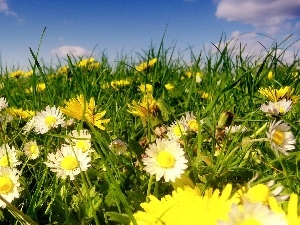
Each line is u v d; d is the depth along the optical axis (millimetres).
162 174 138
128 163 186
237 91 348
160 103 240
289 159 183
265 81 395
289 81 383
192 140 214
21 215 131
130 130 270
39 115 222
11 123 261
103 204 156
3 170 152
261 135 215
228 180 167
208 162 180
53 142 233
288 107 208
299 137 221
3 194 149
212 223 102
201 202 106
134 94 375
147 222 109
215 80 419
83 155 159
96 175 181
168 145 141
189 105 337
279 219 71
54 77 504
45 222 161
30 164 202
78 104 174
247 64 405
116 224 148
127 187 173
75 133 196
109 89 391
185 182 141
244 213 73
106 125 253
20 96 403
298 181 155
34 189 186
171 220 106
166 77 401
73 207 161
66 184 177
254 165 186
